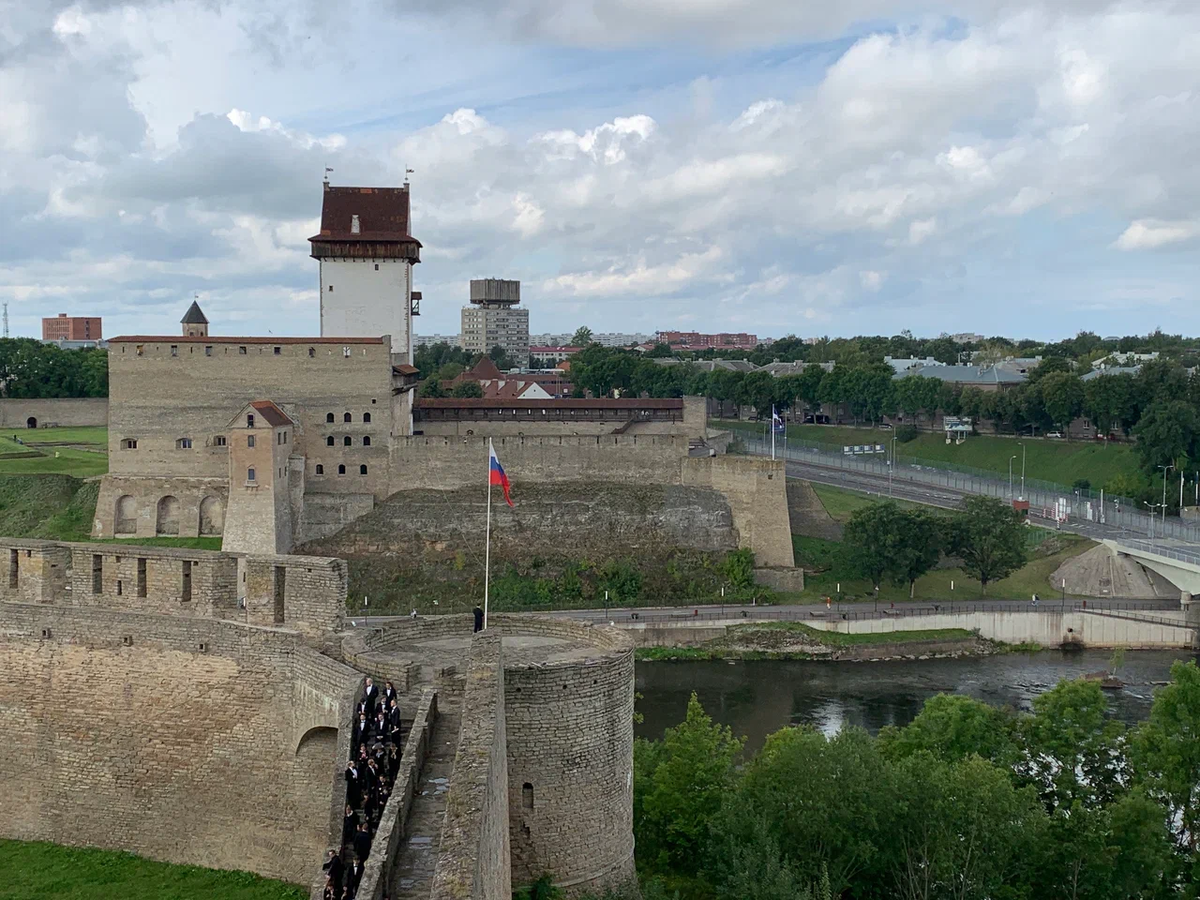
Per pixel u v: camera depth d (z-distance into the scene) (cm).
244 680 4178
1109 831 5612
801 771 5484
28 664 4500
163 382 14388
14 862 4253
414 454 14900
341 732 3297
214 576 4353
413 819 2766
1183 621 13175
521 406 17688
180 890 4012
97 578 4572
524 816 3691
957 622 13038
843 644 12469
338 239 16538
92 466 16538
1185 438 17625
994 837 5328
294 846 4069
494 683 3153
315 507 14488
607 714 3822
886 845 5428
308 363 14712
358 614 13112
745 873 4716
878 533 13725
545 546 14400
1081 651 12912
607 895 3744
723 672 11712
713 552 14562
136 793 4350
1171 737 6544
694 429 17912
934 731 6956
